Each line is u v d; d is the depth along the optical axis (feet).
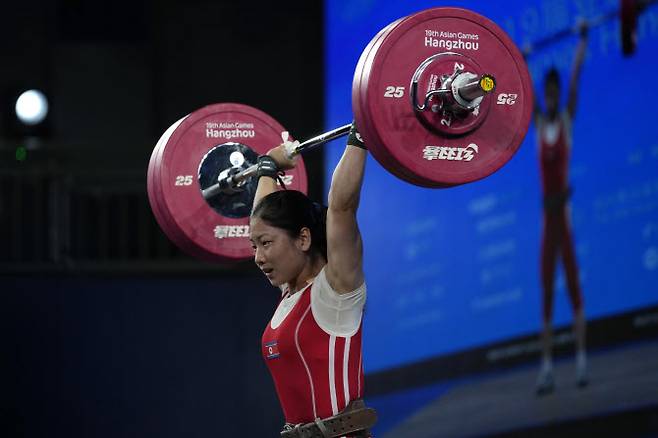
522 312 53.06
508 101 27.45
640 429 46.44
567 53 51.03
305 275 27.96
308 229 27.81
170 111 76.02
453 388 56.85
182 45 76.23
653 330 46.16
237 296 59.98
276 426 58.85
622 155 47.93
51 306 59.16
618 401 47.50
